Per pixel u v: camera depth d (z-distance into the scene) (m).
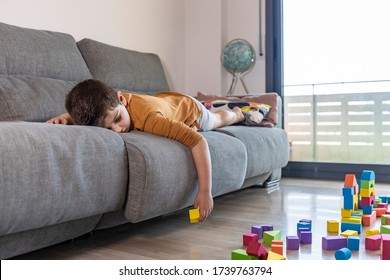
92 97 1.43
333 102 3.36
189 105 1.95
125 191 1.32
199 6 3.52
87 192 1.18
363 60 3.24
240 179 1.88
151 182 1.31
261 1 3.44
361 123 3.28
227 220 1.75
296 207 2.02
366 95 3.25
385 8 3.14
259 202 2.15
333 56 3.33
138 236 1.50
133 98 1.67
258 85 3.46
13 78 1.85
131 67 2.56
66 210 1.13
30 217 1.04
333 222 1.54
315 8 3.36
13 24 2.14
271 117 2.73
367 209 1.70
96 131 1.27
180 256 1.26
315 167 3.22
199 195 1.50
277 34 3.40
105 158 1.23
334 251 1.31
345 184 1.74
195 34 3.54
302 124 3.47
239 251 1.19
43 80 1.96
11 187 0.99
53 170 1.08
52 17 2.35
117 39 2.83
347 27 3.27
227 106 2.64
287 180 3.08
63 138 1.14
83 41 2.40
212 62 3.47
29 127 1.11
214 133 1.92
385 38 3.15
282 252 1.25
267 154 2.31
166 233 1.54
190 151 1.53
